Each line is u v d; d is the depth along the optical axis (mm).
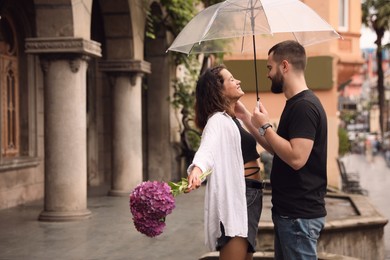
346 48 25125
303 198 4242
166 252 8117
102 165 17688
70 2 10281
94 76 17062
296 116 4184
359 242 8117
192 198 14289
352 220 8102
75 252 8141
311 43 5914
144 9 14617
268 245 7641
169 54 17922
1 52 12977
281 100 19844
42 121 14219
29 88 13836
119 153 14336
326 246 7848
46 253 8086
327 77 20922
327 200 10875
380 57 57281
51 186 10617
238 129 4426
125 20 13703
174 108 18594
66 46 10266
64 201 10602
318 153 4234
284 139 4191
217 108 4480
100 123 17500
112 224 10266
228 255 4422
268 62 4414
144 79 18078
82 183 10727
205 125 4562
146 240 8914
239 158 4383
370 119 98062
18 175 13078
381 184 24562
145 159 18250
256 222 4539
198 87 4551
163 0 15852
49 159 10609
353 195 11039
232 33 5285
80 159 10672
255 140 4664
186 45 5656
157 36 17672
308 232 4250
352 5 25203
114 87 14148
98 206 12539
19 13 13523
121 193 14273
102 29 16922
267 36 6352
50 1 10305
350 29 25188
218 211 4344
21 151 13820
